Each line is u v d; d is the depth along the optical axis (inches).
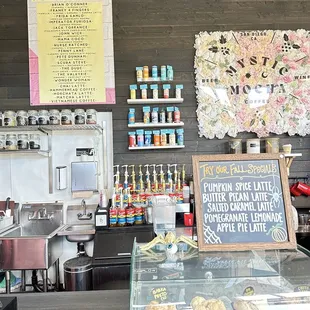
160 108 129.5
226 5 131.1
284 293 44.9
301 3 130.3
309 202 124.9
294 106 129.6
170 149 129.6
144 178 128.2
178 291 46.1
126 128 129.6
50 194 128.3
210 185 52.5
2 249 98.6
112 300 56.2
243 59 129.2
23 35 129.3
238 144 124.6
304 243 113.4
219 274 49.1
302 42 130.1
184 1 131.0
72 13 127.3
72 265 106.7
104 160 128.9
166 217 90.6
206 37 129.0
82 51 127.7
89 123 119.3
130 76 130.0
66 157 129.0
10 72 128.8
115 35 130.1
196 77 129.3
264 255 50.3
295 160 131.0
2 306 43.4
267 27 131.3
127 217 113.8
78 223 126.3
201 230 51.1
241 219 51.1
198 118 129.0
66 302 55.4
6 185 127.6
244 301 43.8
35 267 99.0
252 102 129.3
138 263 51.3
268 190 52.0
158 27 130.6
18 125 116.1
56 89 127.3
